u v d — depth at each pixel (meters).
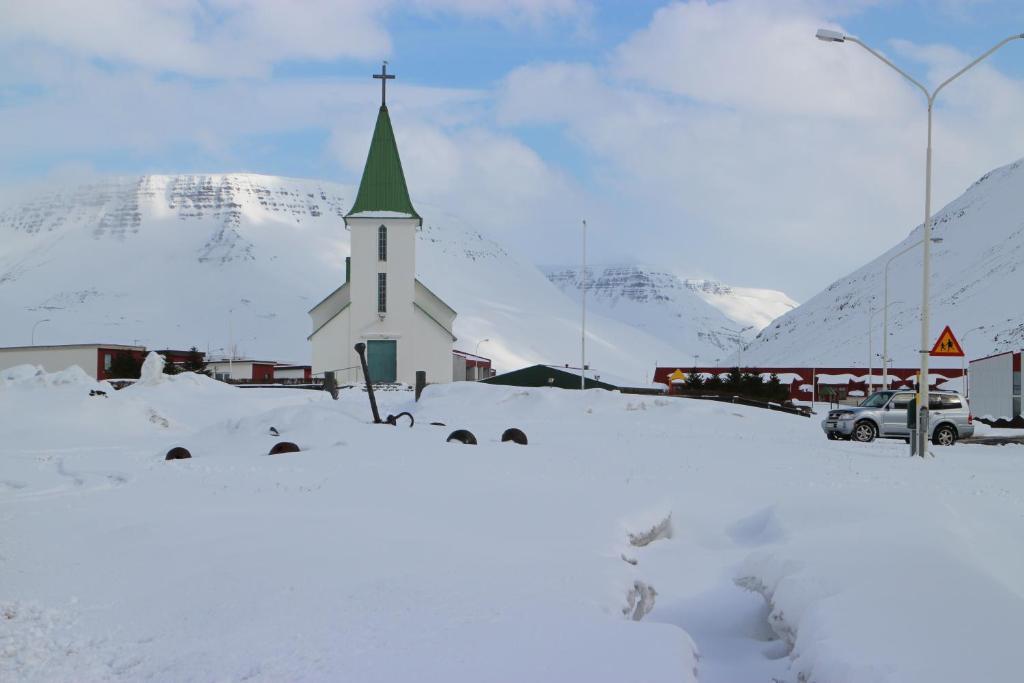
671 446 26.83
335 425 24.17
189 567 10.05
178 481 15.81
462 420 39.25
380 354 86.62
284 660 7.36
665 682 6.72
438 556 10.42
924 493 15.35
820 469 21.19
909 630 8.02
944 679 6.89
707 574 11.63
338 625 8.14
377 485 14.91
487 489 14.64
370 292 86.19
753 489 16.80
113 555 10.54
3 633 8.27
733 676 8.51
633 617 9.36
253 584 9.39
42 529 11.80
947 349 28.44
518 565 10.05
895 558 10.57
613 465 19.56
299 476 16.00
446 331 86.75
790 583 9.80
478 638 7.66
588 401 45.12
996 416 57.16
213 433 25.89
